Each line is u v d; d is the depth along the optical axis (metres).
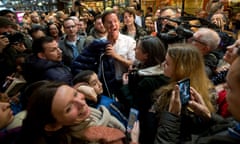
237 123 0.84
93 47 2.03
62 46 3.14
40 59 1.83
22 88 1.73
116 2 7.16
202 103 1.14
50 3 9.89
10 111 1.19
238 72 0.63
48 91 0.85
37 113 0.84
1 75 2.00
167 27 2.64
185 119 1.10
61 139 0.87
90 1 7.62
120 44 2.26
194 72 1.24
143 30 3.69
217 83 1.69
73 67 2.07
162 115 1.12
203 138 0.95
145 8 6.43
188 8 4.88
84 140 0.94
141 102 1.49
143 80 1.50
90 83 1.51
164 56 1.63
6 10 3.58
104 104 1.54
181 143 1.05
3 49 2.15
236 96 0.64
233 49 1.29
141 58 1.68
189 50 1.27
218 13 3.27
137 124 1.37
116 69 2.08
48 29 3.91
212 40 1.78
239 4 3.84
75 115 0.87
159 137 1.07
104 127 1.11
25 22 5.82
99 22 3.01
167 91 1.25
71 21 3.16
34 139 0.85
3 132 1.12
